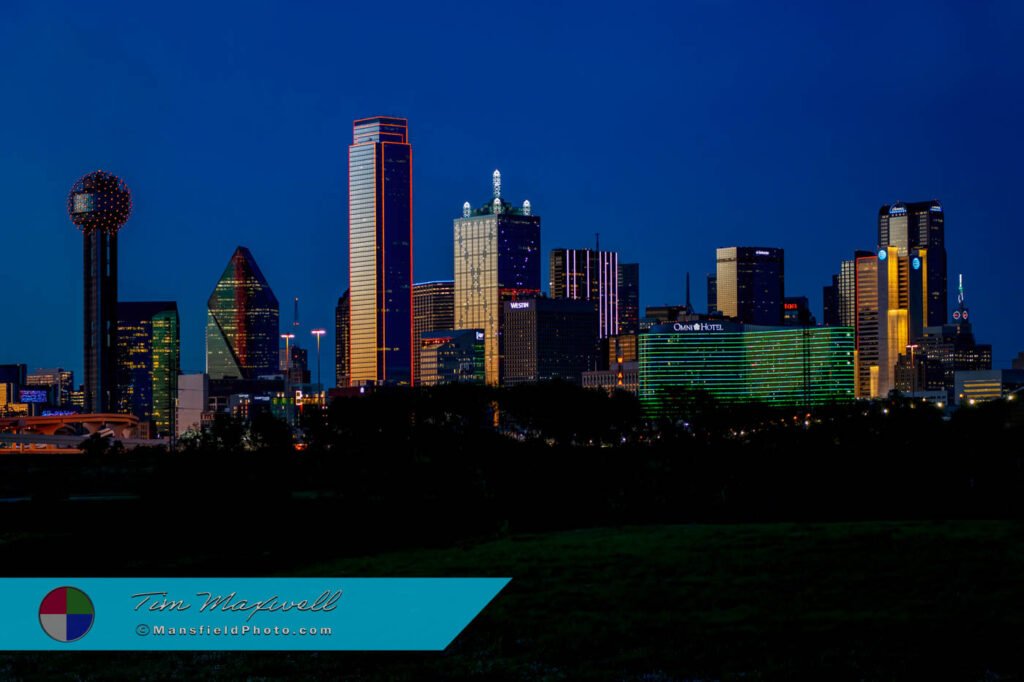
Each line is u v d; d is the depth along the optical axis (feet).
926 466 556.92
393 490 520.42
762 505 485.56
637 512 469.16
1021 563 250.98
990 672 184.24
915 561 257.34
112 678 208.33
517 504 482.28
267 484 492.13
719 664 193.67
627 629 215.72
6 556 386.11
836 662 191.11
